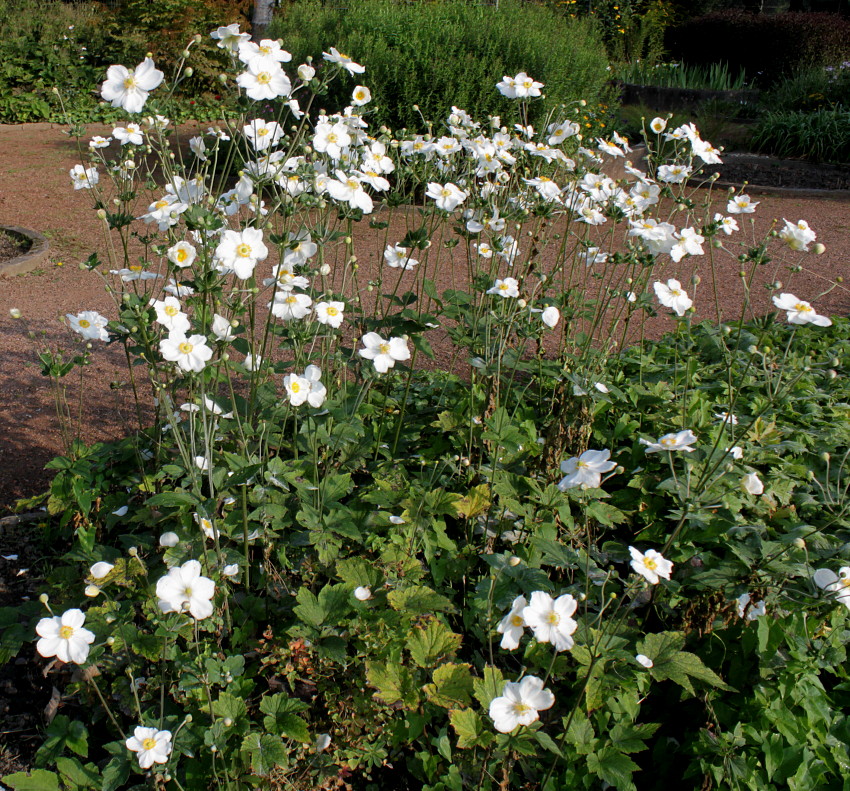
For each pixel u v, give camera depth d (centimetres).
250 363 261
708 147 349
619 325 469
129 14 1226
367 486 274
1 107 1155
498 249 302
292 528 252
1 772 209
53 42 1221
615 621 231
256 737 189
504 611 220
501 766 194
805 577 225
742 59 1549
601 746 199
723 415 294
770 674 213
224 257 218
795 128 1072
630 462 300
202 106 1169
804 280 600
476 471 283
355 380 327
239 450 264
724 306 539
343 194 262
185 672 200
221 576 215
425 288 322
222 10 1246
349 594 213
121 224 268
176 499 208
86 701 216
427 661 205
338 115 313
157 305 226
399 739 201
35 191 813
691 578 233
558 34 903
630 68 1455
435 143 341
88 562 239
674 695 224
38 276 582
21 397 396
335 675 207
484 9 861
